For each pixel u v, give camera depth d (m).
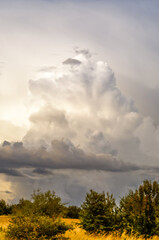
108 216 19.97
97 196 20.81
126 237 18.08
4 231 15.73
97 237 18.55
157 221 18.61
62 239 15.38
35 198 34.41
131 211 19.73
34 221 15.46
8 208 42.47
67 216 42.22
